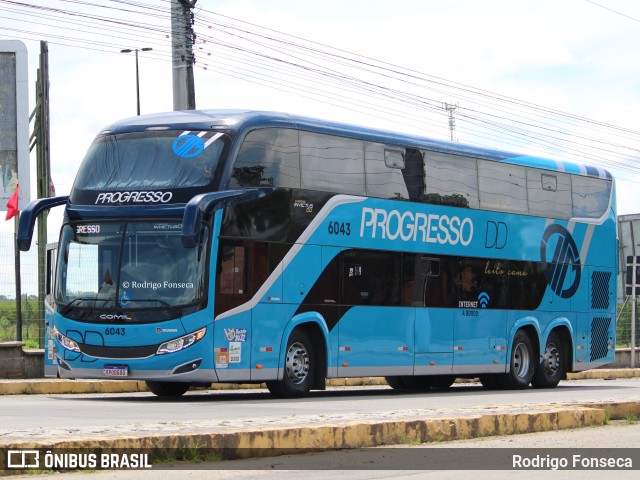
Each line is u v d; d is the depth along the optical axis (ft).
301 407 54.13
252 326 62.13
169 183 61.41
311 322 66.13
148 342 60.34
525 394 72.95
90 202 63.10
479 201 78.69
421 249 73.61
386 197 71.05
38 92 93.81
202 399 64.08
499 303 80.02
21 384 71.77
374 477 30.86
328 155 67.31
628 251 143.43
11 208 93.15
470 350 77.41
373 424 37.91
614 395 70.03
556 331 86.07
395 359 71.31
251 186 62.39
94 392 74.43
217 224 60.29
